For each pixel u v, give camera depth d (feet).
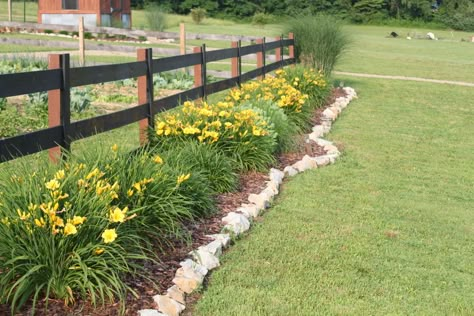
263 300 14.02
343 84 59.67
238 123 23.43
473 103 54.08
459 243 19.22
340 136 35.63
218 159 21.42
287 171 25.88
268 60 60.75
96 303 12.78
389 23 235.40
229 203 20.34
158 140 22.40
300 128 33.42
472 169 29.94
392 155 31.76
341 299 14.44
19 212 12.50
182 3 216.95
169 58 25.61
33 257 12.53
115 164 16.33
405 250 18.15
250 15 218.18
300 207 21.62
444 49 130.52
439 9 242.37
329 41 54.19
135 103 38.78
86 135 19.02
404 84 64.59
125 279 13.84
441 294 15.29
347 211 21.59
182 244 16.37
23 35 92.94
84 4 105.09
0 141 15.28
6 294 12.39
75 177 14.26
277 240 18.01
